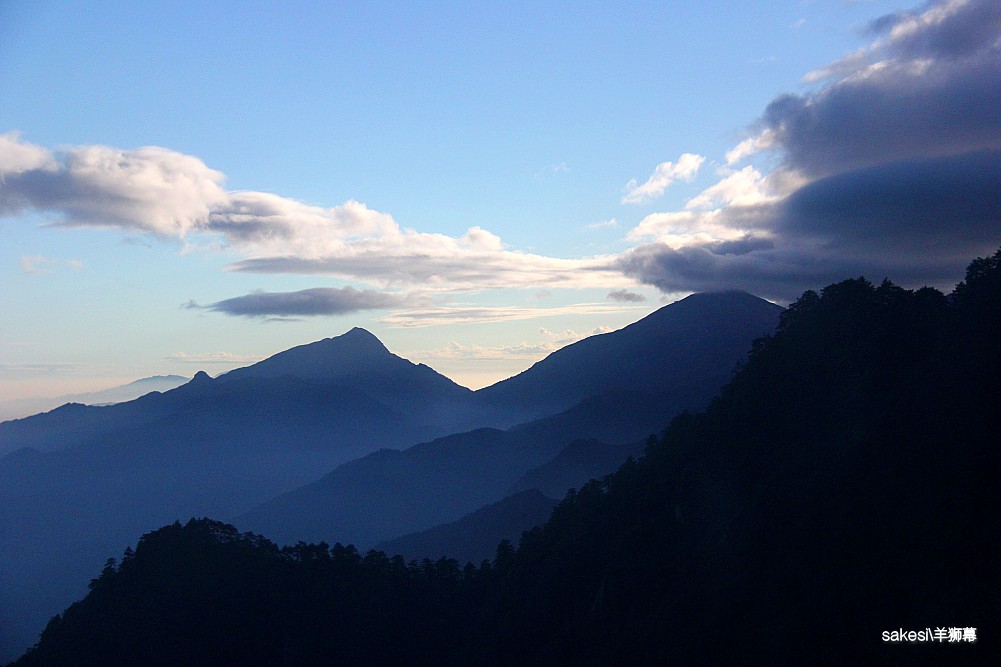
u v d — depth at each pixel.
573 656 100.38
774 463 101.75
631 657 93.38
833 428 99.44
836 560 84.25
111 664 112.81
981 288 100.38
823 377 107.56
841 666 74.69
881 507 85.75
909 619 73.44
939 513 80.25
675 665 88.12
